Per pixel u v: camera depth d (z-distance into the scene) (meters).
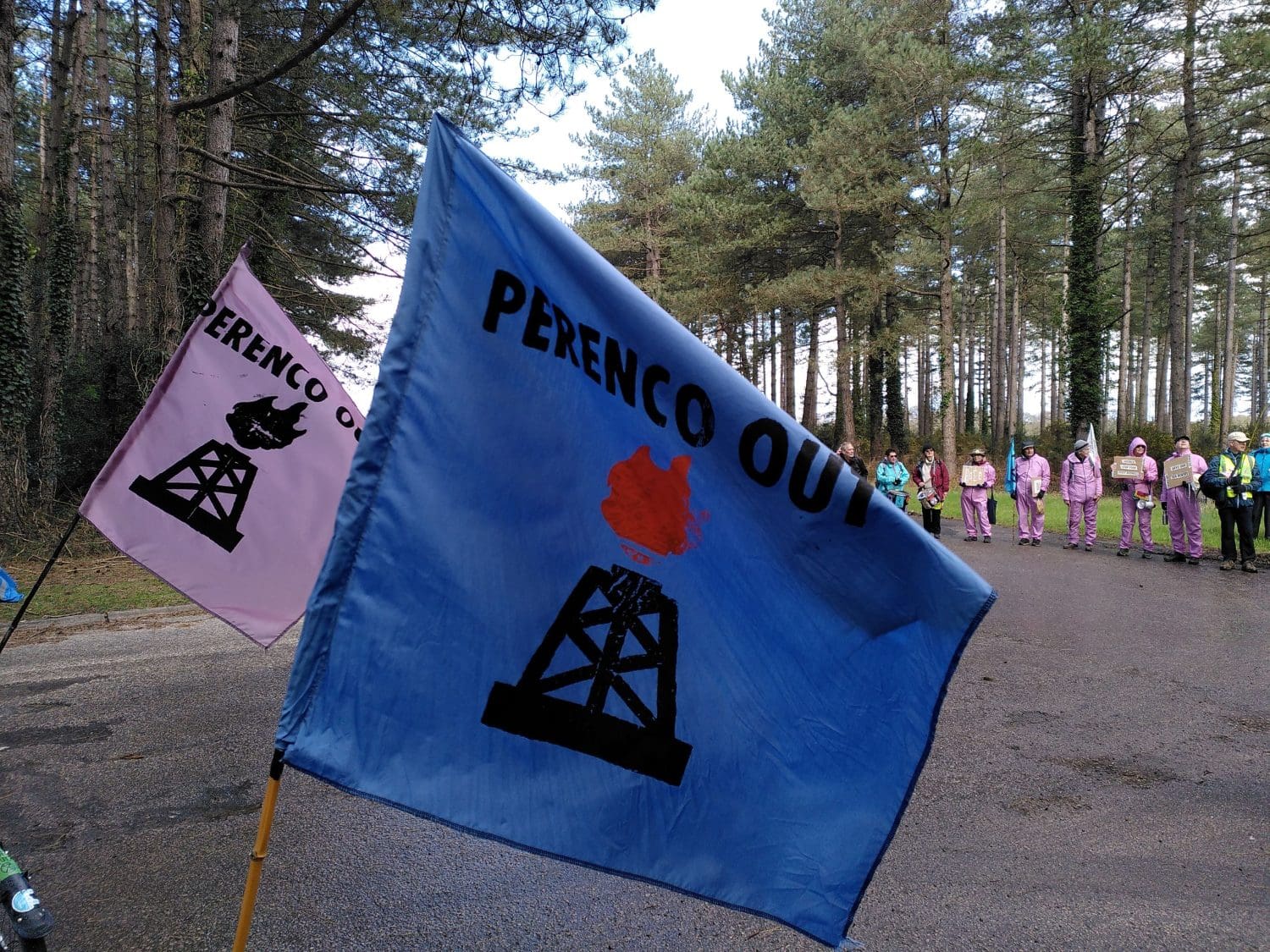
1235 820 3.76
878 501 1.68
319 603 1.53
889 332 27.44
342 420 3.67
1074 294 22.33
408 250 1.63
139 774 4.25
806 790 1.71
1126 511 13.09
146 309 20.70
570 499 1.67
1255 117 25.62
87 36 19.69
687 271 35.06
